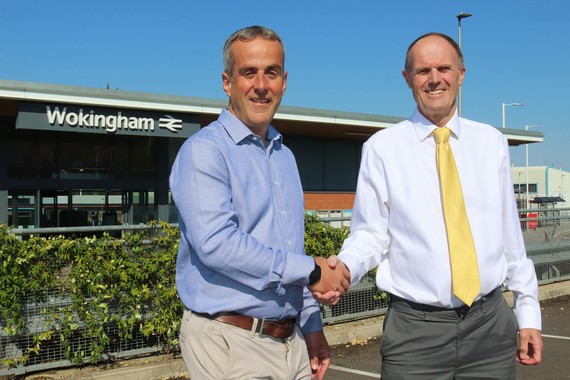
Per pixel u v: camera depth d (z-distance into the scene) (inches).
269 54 94.3
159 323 230.4
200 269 92.4
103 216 751.7
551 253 434.6
